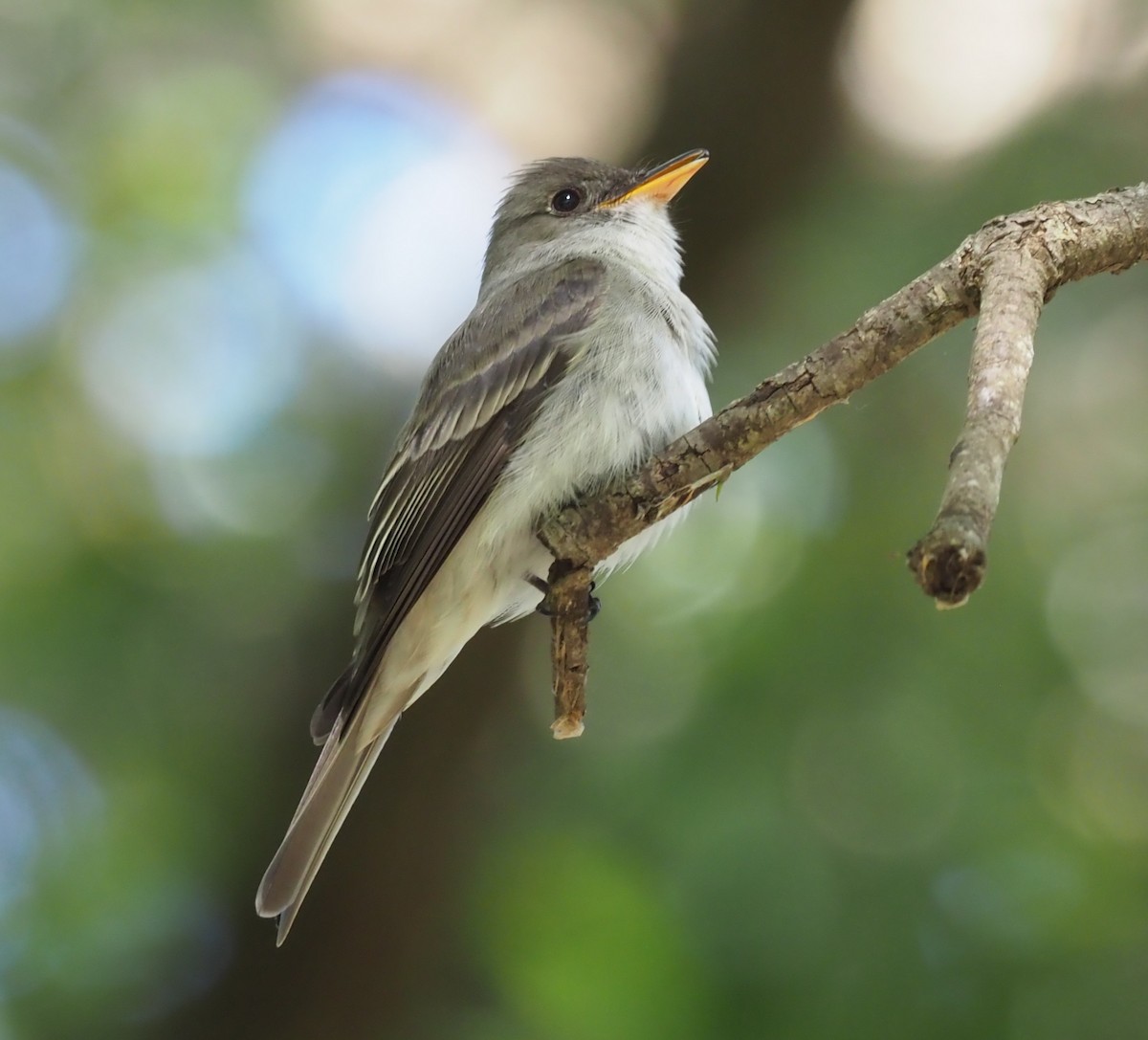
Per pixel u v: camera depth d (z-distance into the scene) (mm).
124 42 12352
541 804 10055
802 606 9945
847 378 5641
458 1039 9289
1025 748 9508
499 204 10180
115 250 12031
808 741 9508
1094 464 10586
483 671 10219
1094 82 10969
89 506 11320
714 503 10531
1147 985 8359
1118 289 10344
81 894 10047
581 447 7645
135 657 10664
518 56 13430
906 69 12133
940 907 8742
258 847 10180
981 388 4699
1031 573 10172
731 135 11406
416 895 10312
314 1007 10172
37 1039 9539
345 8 13352
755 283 11312
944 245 10375
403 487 8180
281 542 11156
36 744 10406
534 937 9148
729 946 8641
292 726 10375
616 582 10562
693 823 9211
